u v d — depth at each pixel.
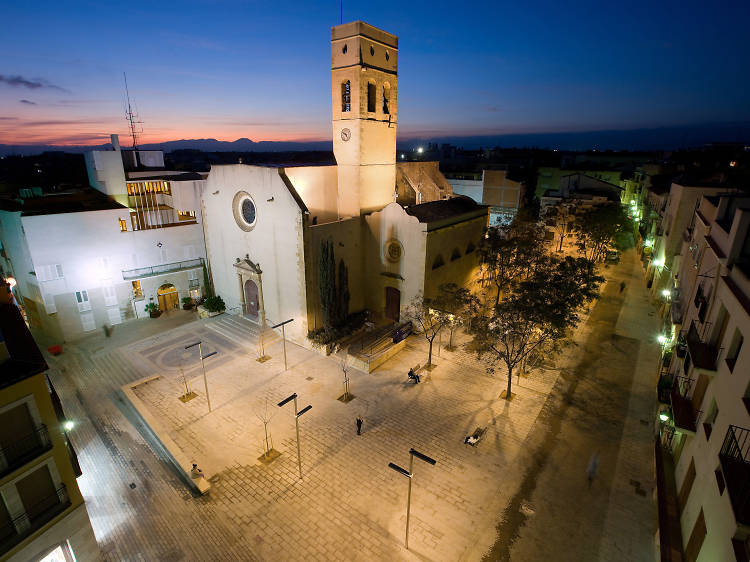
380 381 28.11
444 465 20.64
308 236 30.55
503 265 35.53
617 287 44.03
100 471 21.12
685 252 27.16
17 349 14.12
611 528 17.14
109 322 36.47
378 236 34.72
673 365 22.34
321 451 21.84
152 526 17.86
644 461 20.62
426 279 33.00
